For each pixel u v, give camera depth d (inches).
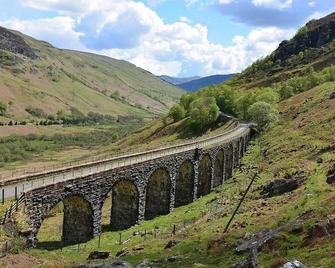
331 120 3892.7
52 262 1320.1
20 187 1679.4
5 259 1267.2
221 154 3634.4
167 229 2090.3
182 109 7529.5
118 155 2620.6
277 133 4672.7
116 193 2356.1
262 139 4805.6
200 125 6643.7
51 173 1916.8
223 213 2106.3
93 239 1948.8
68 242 1975.9
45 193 1620.3
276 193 2166.6
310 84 6968.5
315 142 3304.6
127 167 2177.7
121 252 1641.2
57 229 2397.9
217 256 1341.0
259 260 1104.8
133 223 2330.2
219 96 7514.8
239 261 1141.7
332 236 1111.6
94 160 2341.3
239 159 4234.7
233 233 1571.1
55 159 6811.0
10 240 1339.8
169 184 2677.2
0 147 7711.6
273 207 1871.3
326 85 6127.0
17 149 7819.9
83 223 1966.0
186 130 6776.6
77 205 1946.4
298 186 2122.3
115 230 2295.8
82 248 1823.3
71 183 1769.2
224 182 3592.5
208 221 2048.5
